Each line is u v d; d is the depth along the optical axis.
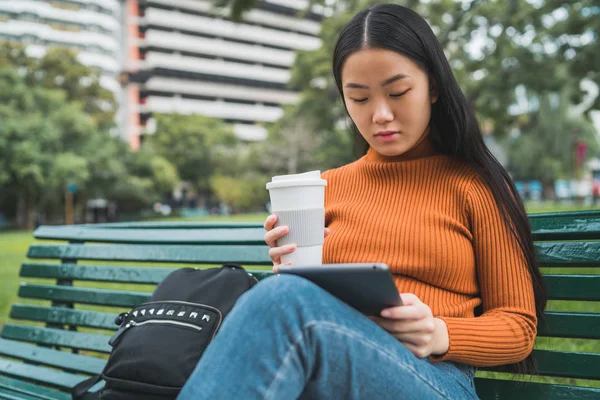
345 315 1.05
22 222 33.59
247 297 1.05
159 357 1.42
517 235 1.36
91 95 40.16
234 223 2.03
